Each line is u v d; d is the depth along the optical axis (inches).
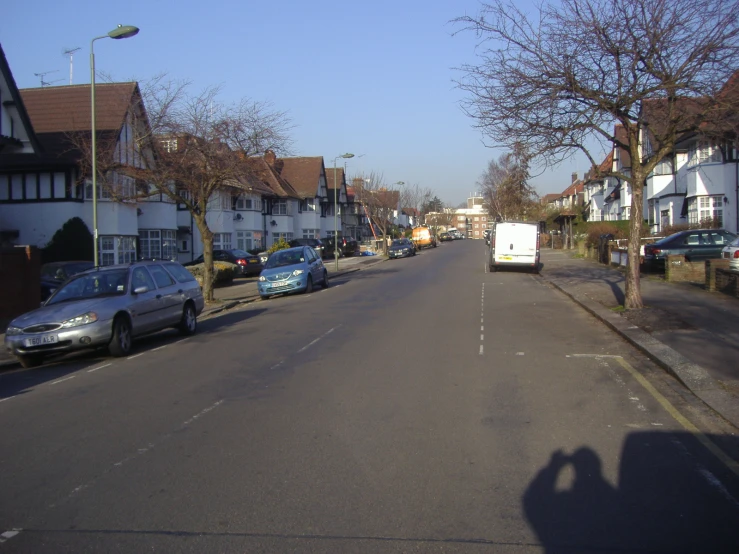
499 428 275.1
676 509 194.2
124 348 477.1
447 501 201.3
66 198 1132.5
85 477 228.8
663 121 561.6
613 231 1491.1
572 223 2175.2
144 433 279.9
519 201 2501.2
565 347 464.8
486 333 530.6
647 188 1692.9
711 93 504.4
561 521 187.0
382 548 172.2
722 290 698.2
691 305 610.2
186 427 286.7
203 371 411.2
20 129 688.4
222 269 1120.8
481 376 374.3
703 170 1251.2
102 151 841.5
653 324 519.8
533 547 172.1
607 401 317.1
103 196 1162.0
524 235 1234.0
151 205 1322.6
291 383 366.9
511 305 724.7
